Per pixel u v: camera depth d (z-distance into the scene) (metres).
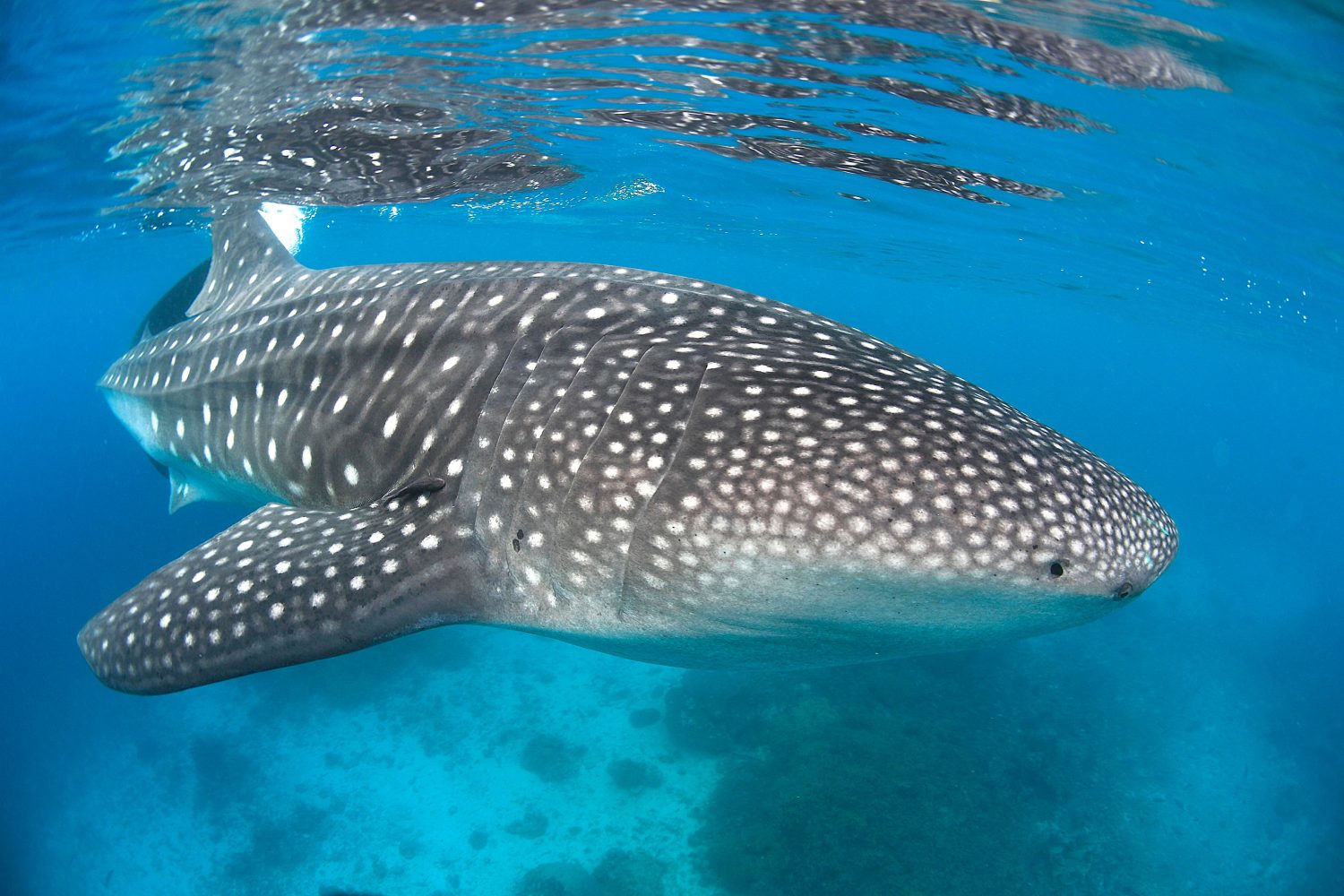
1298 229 11.48
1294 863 14.35
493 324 3.49
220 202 14.89
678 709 15.82
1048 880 12.23
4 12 6.56
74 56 7.62
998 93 8.36
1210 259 14.84
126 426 6.46
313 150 11.31
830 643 2.68
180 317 7.77
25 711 21.94
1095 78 7.55
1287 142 8.32
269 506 3.83
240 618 3.08
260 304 5.13
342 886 14.23
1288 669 22.33
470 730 17.31
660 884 12.29
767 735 14.69
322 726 18.27
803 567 2.40
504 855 13.98
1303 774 17.06
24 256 22.48
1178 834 14.23
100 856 16.56
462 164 13.16
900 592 2.38
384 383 3.70
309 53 7.74
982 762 14.29
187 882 15.48
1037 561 2.31
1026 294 31.09
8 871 16.80
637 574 2.66
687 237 26.38
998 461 2.46
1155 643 22.03
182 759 18.44
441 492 3.23
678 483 2.59
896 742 14.12
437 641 20.22
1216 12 5.91
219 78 8.34
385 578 3.03
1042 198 12.80
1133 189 11.13
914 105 9.11
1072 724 16.39
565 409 2.98
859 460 2.45
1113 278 20.62
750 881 11.80
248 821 16.39
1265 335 27.08
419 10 6.86
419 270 4.18
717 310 3.28
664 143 12.18
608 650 3.19
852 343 3.17
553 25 7.18
